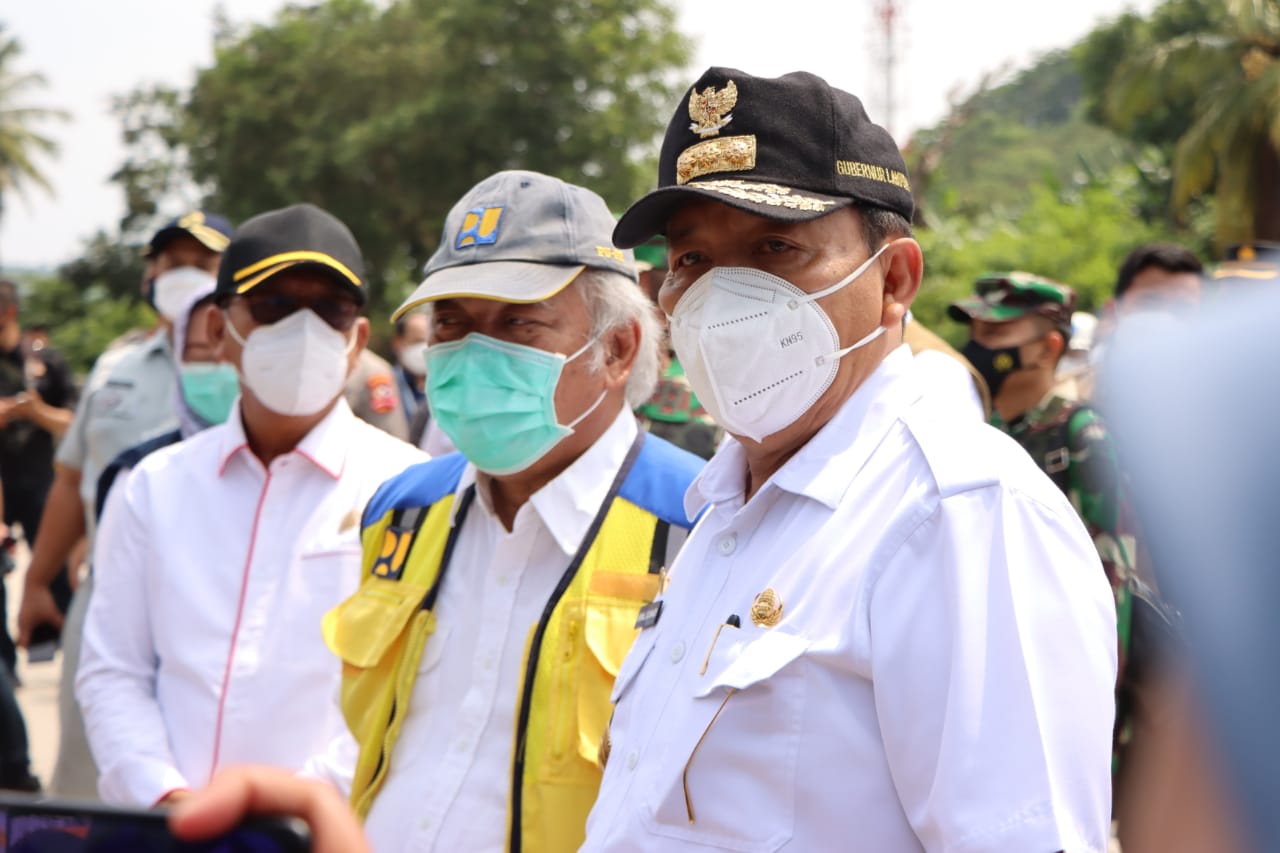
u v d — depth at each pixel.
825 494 1.78
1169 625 0.69
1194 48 28.12
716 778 1.71
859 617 1.65
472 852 2.37
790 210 1.83
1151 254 4.43
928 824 1.58
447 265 2.64
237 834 0.89
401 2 33.72
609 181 31.00
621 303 2.67
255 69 34.06
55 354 8.83
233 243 3.23
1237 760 0.64
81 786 3.89
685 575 2.01
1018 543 1.59
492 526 2.60
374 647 2.56
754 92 1.94
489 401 2.56
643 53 31.44
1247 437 0.62
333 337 3.17
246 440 3.19
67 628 3.99
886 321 2.01
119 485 3.31
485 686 2.47
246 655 2.99
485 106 30.47
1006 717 1.52
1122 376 0.67
